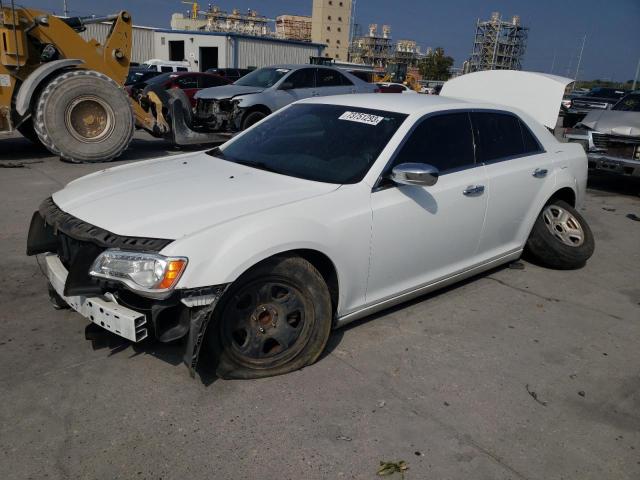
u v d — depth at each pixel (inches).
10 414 105.7
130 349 129.5
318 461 97.8
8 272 172.1
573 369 134.0
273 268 115.6
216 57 1697.8
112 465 94.3
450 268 159.2
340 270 127.0
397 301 147.3
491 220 166.9
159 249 104.7
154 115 424.5
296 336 123.0
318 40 4579.2
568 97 1151.0
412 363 131.6
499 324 155.3
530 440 107.0
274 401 113.7
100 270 107.1
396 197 135.9
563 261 195.9
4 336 133.6
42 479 90.7
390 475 95.7
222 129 440.8
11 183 290.7
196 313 106.6
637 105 358.9
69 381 116.7
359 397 116.8
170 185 129.8
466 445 104.4
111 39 401.7
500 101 268.7
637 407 120.0
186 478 92.5
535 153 186.5
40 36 365.7
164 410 109.0
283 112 171.8
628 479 98.3
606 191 360.5
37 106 345.7
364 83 519.5
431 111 152.6
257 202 120.3
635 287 190.5
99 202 121.8
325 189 128.7
